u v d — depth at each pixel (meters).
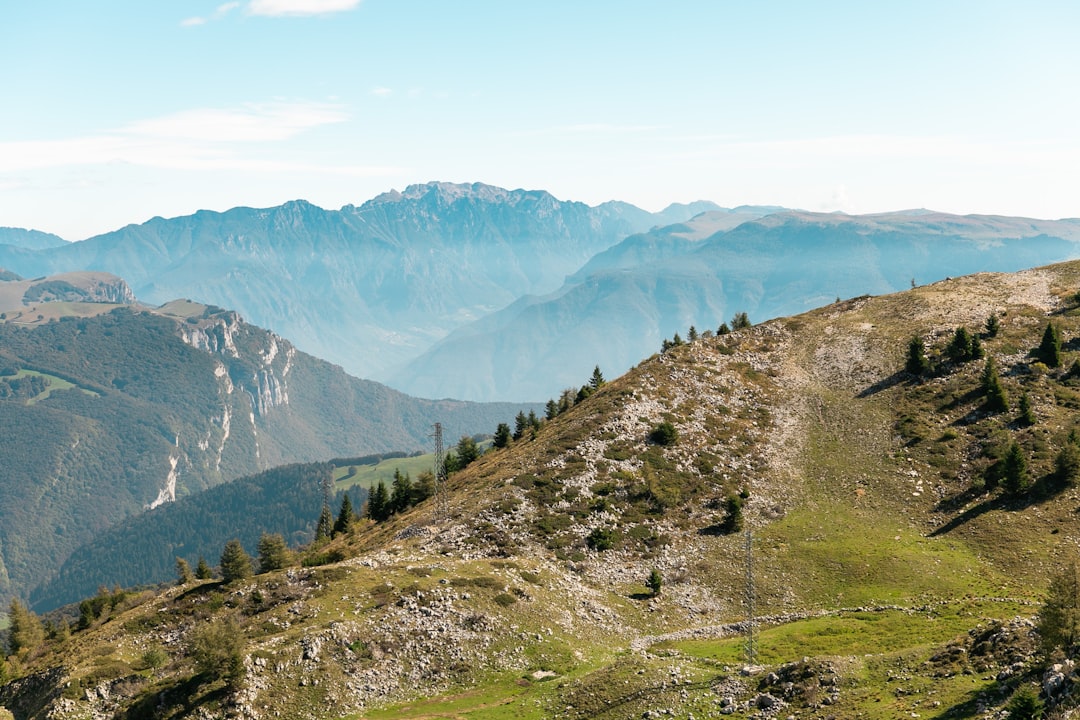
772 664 67.94
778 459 123.62
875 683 57.31
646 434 128.25
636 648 79.44
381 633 77.56
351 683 71.25
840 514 108.81
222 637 71.44
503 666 75.38
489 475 127.69
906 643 69.00
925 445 120.31
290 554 123.69
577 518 107.69
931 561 94.44
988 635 58.28
